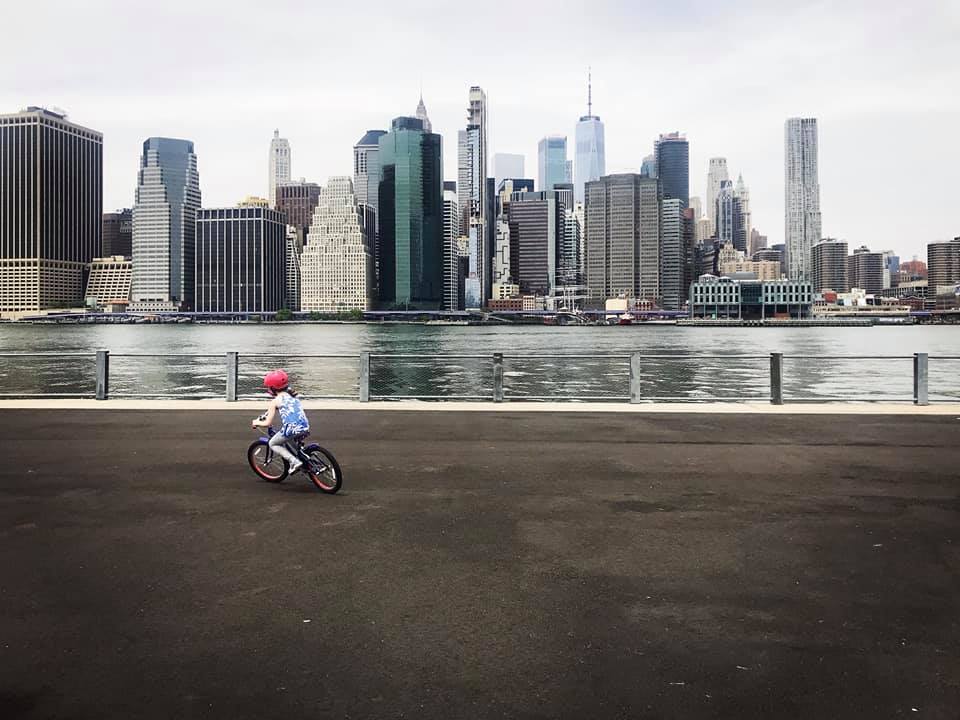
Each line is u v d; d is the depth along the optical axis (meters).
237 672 5.07
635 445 13.60
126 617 5.94
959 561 7.24
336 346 165.50
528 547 7.72
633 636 5.61
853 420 16.61
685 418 16.97
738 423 16.19
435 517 8.88
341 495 9.95
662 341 195.00
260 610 6.09
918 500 9.62
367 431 15.16
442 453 12.85
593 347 153.38
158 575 6.89
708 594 6.43
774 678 4.99
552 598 6.35
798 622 5.85
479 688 4.87
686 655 5.31
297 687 4.88
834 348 147.38
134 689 4.85
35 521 8.68
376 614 6.02
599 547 7.72
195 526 8.49
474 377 72.19
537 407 18.58
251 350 145.62
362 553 7.54
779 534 8.16
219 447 13.42
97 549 7.64
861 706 4.65
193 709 4.63
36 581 6.72
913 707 4.64
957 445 13.56
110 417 17.08
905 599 6.30
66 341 199.00
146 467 11.72
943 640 5.53
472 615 6.00
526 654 5.33
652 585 6.64
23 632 5.66
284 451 10.23
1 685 4.89
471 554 7.51
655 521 8.69
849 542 7.86
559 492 10.10
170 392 54.69
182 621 5.87
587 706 4.66
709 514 8.98
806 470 11.46
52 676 5.01
